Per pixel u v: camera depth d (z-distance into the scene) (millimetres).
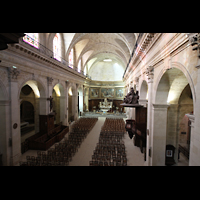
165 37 5969
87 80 32812
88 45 22250
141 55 10586
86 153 11781
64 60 17734
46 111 14414
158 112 7688
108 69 38812
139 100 12508
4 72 8844
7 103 9109
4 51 8547
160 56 6699
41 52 11875
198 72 3703
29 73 11391
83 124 20516
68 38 17266
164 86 7309
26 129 19656
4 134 9070
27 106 23297
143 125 11359
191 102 8648
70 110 26672
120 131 16984
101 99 38469
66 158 10219
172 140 8938
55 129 16297
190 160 4066
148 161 8461
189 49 4328
